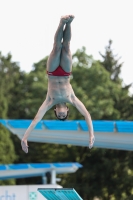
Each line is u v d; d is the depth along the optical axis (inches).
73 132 1718.8
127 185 2859.3
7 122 1830.7
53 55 1000.2
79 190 2888.8
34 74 3395.7
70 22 977.5
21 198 1945.1
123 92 3201.3
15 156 3006.9
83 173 2952.8
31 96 3238.2
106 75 3174.2
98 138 1672.0
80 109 1035.3
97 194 2898.6
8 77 3595.0
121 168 2881.4
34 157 3189.0
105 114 3031.5
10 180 2896.2
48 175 2116.1
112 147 1704.0
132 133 1583.4
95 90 3070.9
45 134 1796.3
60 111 1024.2
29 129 1019.9
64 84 1024.9
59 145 3115.2
